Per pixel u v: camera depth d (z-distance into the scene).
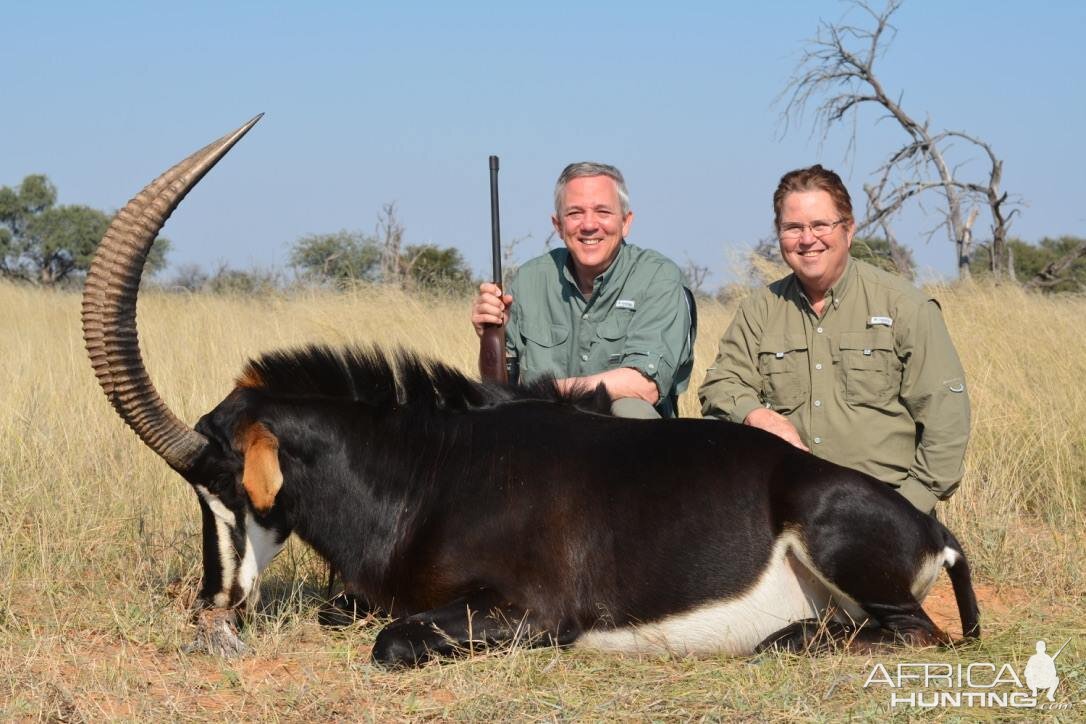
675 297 6.07
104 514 6.62
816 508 4.53
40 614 5.30
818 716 3.96
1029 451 8.34
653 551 4.61
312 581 5.93
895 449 5.66
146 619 5.15
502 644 4.56
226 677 4.48
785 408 5.83
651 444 4.77
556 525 4.67
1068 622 5.25
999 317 11.60
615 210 6.02
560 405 5.07
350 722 4.05
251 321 13.57
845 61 23.41
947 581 6.18
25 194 36.03
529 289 6.36
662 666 4.54
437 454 4.88
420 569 4.76
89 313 4.57
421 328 12.33
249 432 4.71
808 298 5.77
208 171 4.66
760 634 4.66
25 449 7.48
